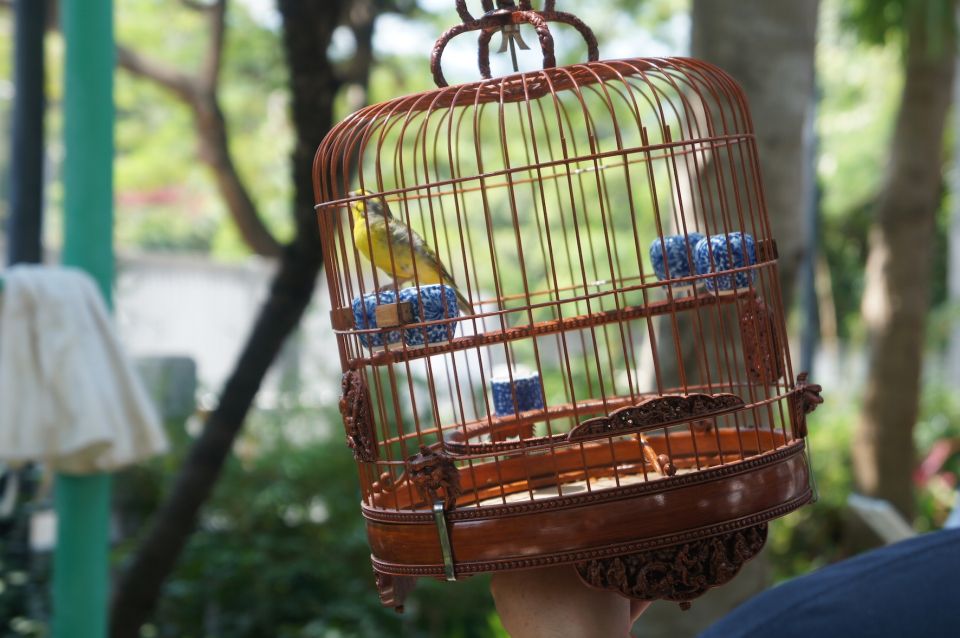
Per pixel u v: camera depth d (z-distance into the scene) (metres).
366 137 3.12
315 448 11.95
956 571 1.91
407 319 2.96
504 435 3.68
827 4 15.94
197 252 27.48
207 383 14.49
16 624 7.59
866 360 11.31
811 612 1.93
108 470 5.97
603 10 16.45
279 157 19.12
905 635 1.85
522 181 2.84
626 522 2.58
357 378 2.98
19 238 7.94
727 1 5.50
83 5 6.00
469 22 3.11
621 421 2.67
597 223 14.88
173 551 8.08
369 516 2.90
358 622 10.22
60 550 5.98
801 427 2.98
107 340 5.93
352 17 8.91
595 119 14.48
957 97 18.83
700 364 3.53
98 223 6.11
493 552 2.63
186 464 8.09
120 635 8.07
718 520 2.63
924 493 12.46
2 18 15.06
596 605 2.96
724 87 3.24
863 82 23.72
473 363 11.95
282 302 7.91
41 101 7.99
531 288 17.09
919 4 9.95
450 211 12.76
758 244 3.16
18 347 5.61
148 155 19.12
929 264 10.95
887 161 11.18
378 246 3.86
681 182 5.73
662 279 3.57
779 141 5.54
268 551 10.77
